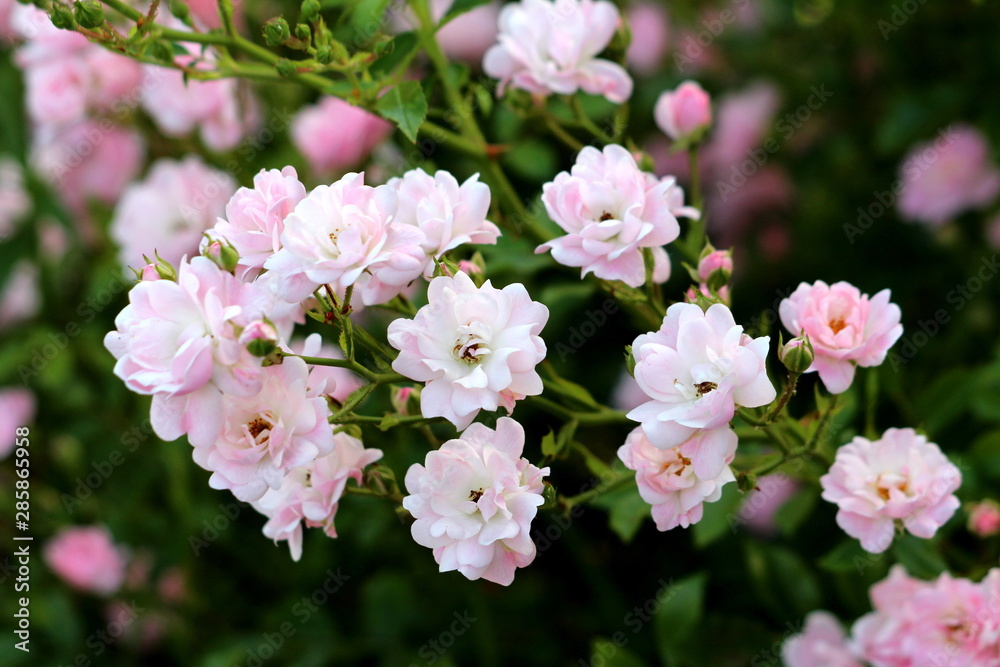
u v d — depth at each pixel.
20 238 0.96
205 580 0.95
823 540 0.83
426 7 0.75
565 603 0.89
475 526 0.62
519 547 0.62
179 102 0.82
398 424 0.64
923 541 0.72
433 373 0.62
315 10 0.68
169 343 0.61
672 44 1.04
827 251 0.97
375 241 0.62
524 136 0.84
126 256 0.86
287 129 0.91
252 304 0.61
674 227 0.65
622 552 0.87
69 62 0.84
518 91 0.75
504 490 0.62
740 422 0.71
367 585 0.87
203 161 0.94
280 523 0.66
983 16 0.86
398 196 0.65
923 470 0.66
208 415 0.61
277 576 0.93
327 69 0.70
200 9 0.80
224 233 0.64
